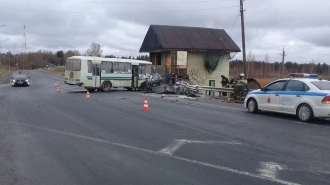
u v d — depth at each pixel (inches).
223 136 404.2
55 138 385.7
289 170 271.0
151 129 446.0
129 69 1246.9
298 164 288.2
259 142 372.8
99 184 235.5
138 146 348.2
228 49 1616.6
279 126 481.4
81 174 256.8
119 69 1223.5
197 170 268.7
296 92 546.0
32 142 365.1
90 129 442.6
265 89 607.8
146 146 348.2
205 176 253.9
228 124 494.0
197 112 634.2
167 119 536.4
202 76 1614.2
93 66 1166.3
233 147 347.9
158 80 1184.2
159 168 273.1
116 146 347.9
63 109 663.1
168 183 237.8
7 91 1301.7
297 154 322.0
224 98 983.0
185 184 236.1
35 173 258.8
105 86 1202.6
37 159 297.9
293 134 421.7
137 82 1257.4
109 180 243.4
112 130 436.5
